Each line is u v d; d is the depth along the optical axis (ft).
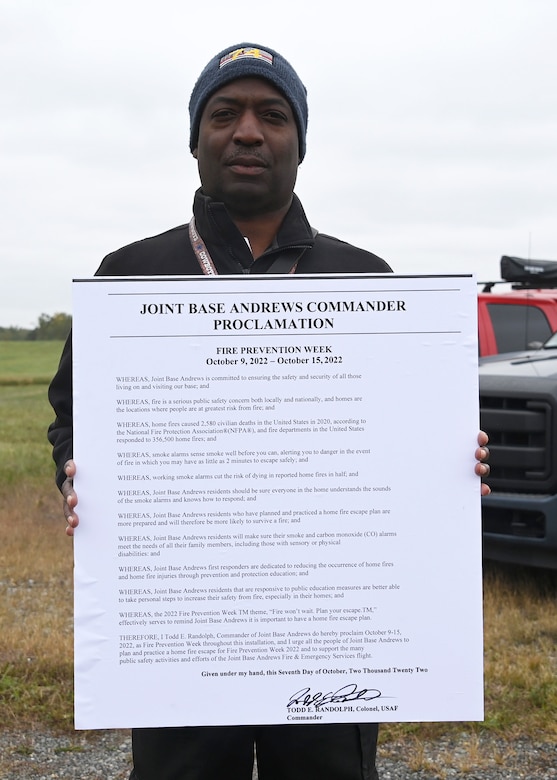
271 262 7.22
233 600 6.69
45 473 32.96
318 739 6.88
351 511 6.72
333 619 6.70
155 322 6.68
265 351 6.72
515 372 17.38
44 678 13.37
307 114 7.50
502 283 25.25
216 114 7.04
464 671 6.70
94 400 6.66
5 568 20.44
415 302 6.74
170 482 6.68
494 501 16.58
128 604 6.65
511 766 10.90
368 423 6.73
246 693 6.68
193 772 6.90
